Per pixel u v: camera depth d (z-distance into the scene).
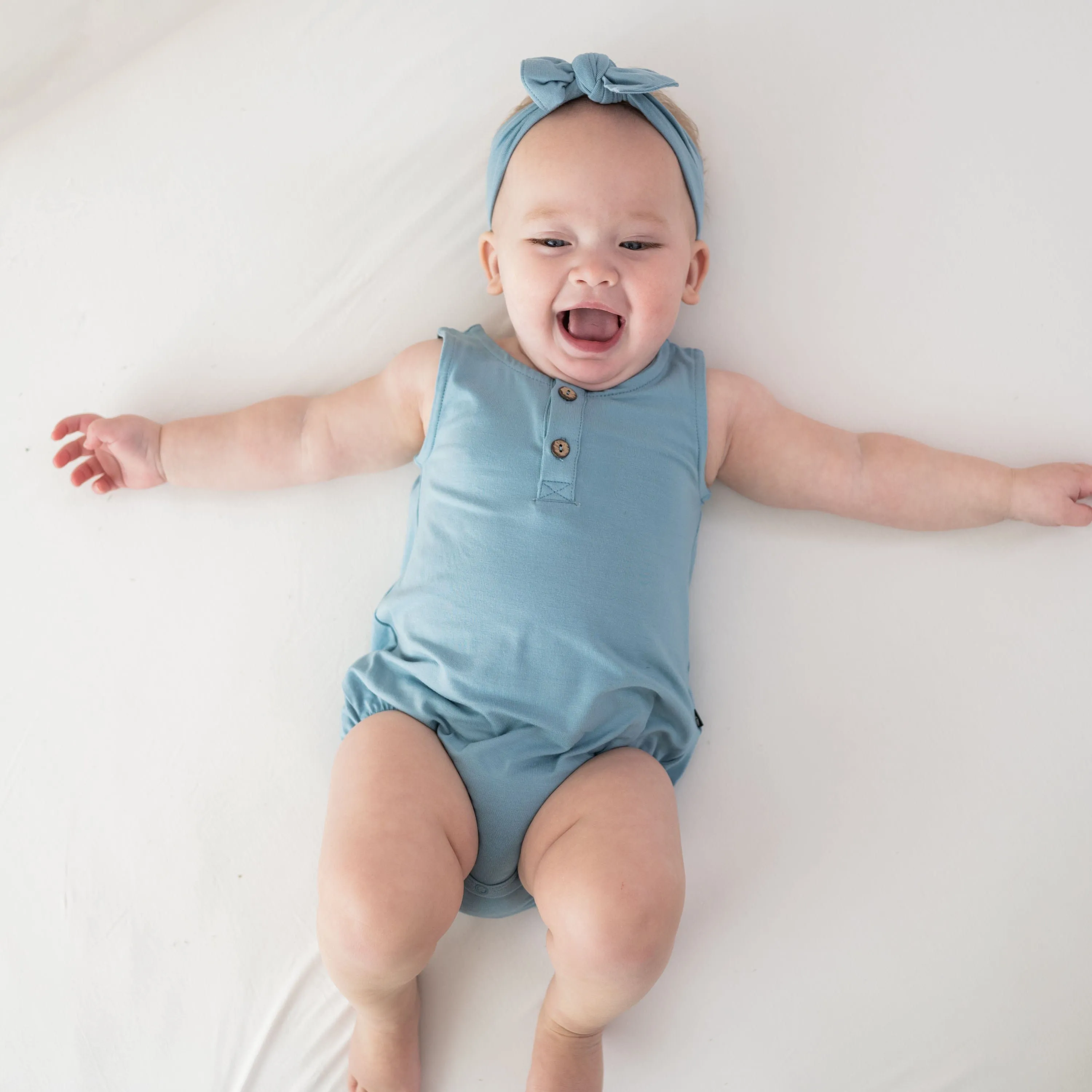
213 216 1.52
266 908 1.35
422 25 1.53
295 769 1.40
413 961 1.08
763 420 1.39
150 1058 1.28
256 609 1.45
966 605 1.45
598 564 1.23
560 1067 1.20
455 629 1.23
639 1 1.53
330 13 1.54
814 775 1.40
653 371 1.34
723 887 1.36
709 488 1.45
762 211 1.50
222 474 1.42
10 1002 1.30
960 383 1.48
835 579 1.46
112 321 1.50
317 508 1.48
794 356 1.48
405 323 1.50
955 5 1.52
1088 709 1.42
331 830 1.12
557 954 1.10
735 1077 1.28
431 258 1.51
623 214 1.24
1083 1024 1.31
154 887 1.35
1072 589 1.45
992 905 1.35
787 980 1.32
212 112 1.53
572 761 1.22
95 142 1.53
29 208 1.51
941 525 1.43
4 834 1.37
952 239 1.49
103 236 1.51
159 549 1.46
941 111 1.51
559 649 1.22
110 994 1.31
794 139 1.50
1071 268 1.49
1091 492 1.40
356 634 1.45
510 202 1.30
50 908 1.34
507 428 1.27
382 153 1.52
